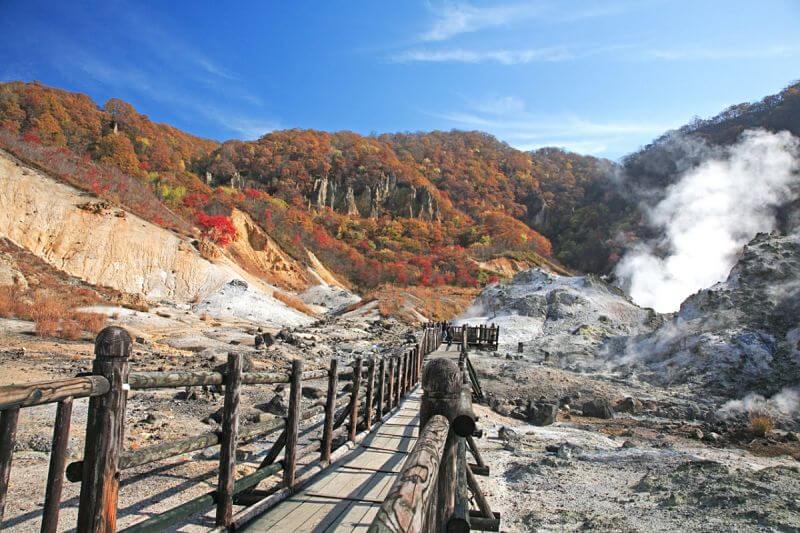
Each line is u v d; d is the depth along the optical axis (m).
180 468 6.53
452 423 3.05
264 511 4.76
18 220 38.94
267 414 9.68
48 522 2.37
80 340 18.95
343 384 15.19
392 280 96.88
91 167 61.72
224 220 66.25
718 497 6.69
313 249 97.56
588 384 24.12
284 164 148.00
